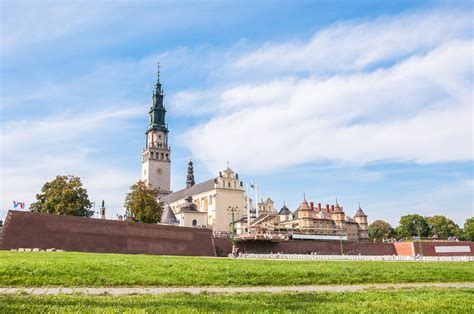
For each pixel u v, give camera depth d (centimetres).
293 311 1225
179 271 2686
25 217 7000
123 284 2273
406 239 18962
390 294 1798
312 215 16388
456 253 12219
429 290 2075
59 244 7162
